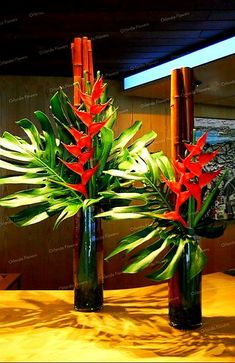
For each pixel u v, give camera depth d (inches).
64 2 95.3
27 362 46.4
